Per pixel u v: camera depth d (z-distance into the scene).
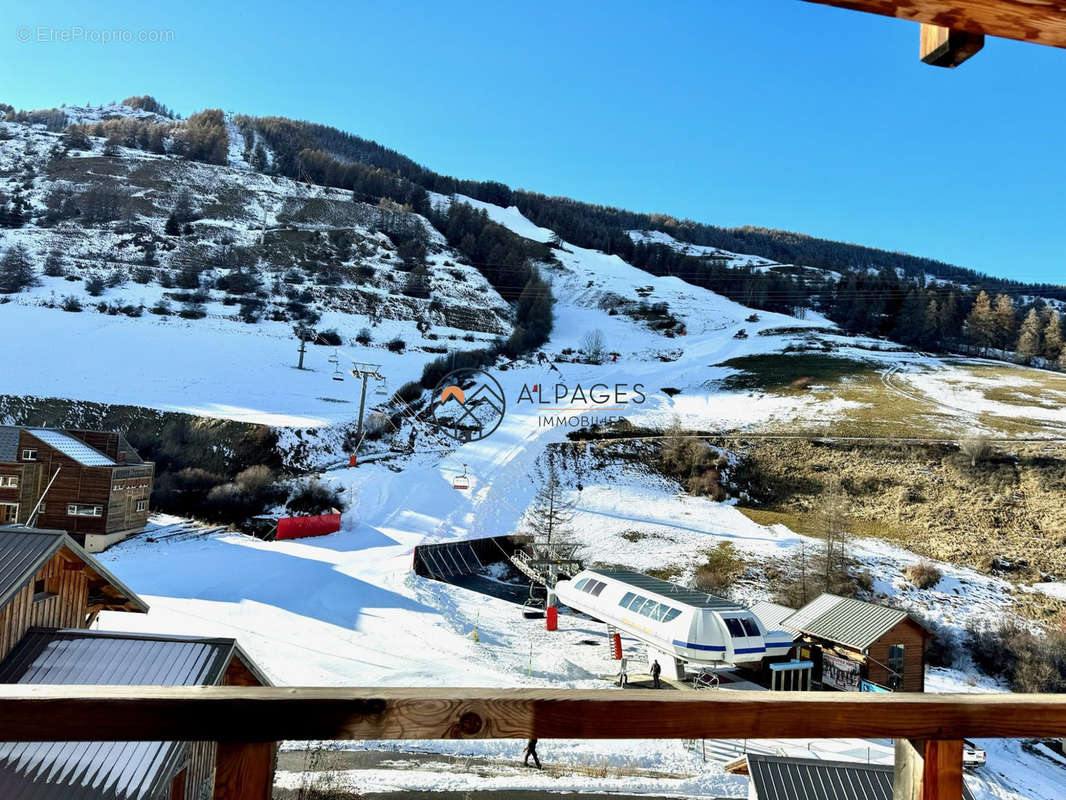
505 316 90.06
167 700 1.66
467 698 1.75
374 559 32.44
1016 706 1.87
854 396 58.88
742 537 37.62
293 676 20.27
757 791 10.89
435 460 46.75
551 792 14.81
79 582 11.91
